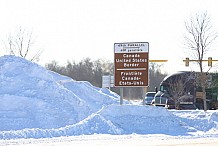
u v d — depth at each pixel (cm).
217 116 3416
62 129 2491
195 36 4806
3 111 2783
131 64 3144
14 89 3061
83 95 3809
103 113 2931
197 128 3152
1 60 3378
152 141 2234
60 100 3081
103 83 3906
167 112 3161
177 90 5369
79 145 1934
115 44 3178
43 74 3325
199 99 5341
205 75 4956
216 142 2200
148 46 3112
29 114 2822
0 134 2202
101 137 2384
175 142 2188
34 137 2277
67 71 10756
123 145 1964
